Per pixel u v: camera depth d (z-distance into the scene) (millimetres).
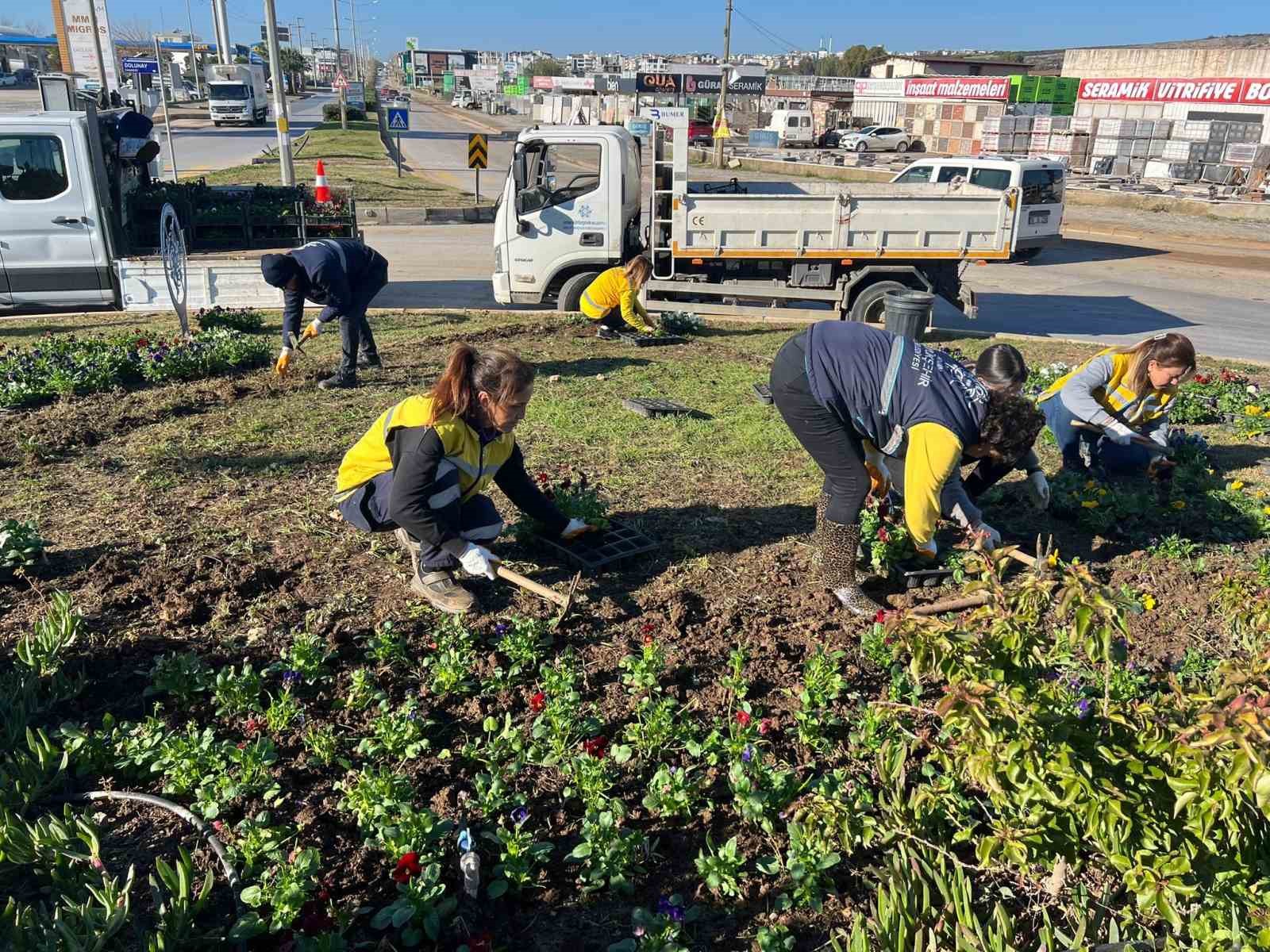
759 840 3109
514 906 2850
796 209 10727
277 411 7320
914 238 10766
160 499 5535
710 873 2879
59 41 30875
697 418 7398
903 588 4742
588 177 11164
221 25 55125
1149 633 4406
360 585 4559
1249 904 2465
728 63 36062
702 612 4449
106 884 2623
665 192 10992
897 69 67562
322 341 9898
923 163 19000
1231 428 7699
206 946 2617
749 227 10836
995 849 2637
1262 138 30781
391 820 2984
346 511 4508
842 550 4449
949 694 2396
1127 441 5734
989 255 10742
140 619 4199
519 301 11523
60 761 3297
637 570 4840
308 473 6027
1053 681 3529
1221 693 2393
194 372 8273
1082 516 5473
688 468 6320
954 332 11594
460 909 2805
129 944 2633
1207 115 34500
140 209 11586
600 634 4207
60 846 2854
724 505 5715
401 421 4070
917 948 2482
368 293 7941
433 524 4141
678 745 3506
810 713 3627
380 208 21938
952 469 3871
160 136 41875
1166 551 5137
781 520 5516
